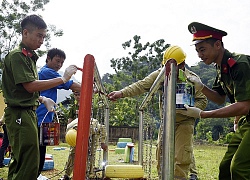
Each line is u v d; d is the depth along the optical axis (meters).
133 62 31.53
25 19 2.89
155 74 3.82
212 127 31.48
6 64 2.84
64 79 2.77
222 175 2.91
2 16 22.56
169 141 1.69
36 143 2.82
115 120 23.72
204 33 2.81
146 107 4.46
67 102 19.94
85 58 1.86
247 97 2.48
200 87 3.23
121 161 8.09
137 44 31.33
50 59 4.07
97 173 4.85
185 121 3.91
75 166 1.75
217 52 2.81
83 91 1.82
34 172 2.80
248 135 2.57
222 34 2.83
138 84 3.83
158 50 31.34
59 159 8.62
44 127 3.16
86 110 1.80
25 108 2.83
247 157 2.53
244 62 2.59
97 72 2.30
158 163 3.54
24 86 2.77
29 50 2.92
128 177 4.12
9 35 22.89
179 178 3.91
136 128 21.67
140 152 4.79
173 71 1.77
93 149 4.48
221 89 3.27
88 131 1.78
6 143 6.05
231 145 2.85
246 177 2.52
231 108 2.49
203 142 23.55
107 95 3.70
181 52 3.78
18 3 23.08
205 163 8.54
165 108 1.74
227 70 2.74
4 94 2.86
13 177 2.78
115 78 31.34
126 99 24.45
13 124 2.79
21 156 2.78
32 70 2.89
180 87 2.67
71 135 4.43
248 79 2.53
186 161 3.90
